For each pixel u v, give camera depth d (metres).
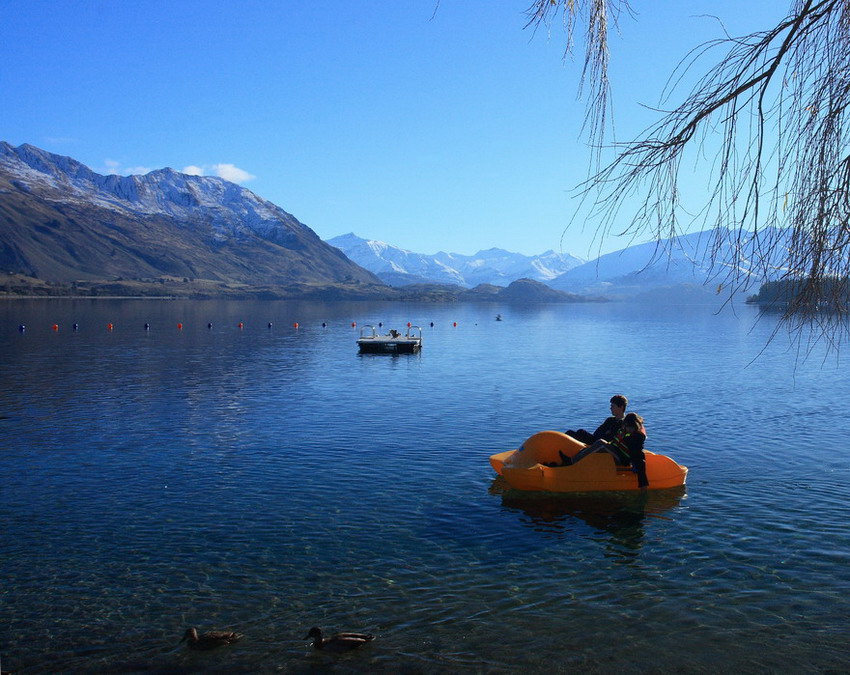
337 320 104.81
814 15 3.04
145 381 29.36
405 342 45.72
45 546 10.12
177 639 7.53
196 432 18.39
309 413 21.48
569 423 20.00
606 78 3.54
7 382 28.75
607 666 6.96
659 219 3.42
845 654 7.14
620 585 8.80
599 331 77.50
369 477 13.91
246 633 7.64
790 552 9.84
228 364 36.91
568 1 3.59
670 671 6.87
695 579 8.98
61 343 50.97
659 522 11.14
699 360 40.12
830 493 12.70
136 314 112.06
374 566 9.41
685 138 3.34
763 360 39.50
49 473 14.16
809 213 3.00
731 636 7.52
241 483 13.45
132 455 15.77
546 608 8.20
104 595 8.55
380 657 7.14
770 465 14.86
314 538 10.45
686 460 15.38
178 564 9.47
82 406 22.66
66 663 7.06
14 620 7.94
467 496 12.59
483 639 7.50
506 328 86.12
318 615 8.05
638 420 12.72
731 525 10.98
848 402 23.56
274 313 136.88
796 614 8.00
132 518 11.37
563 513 11.61
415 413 21.55
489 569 9.31
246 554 9.82
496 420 20.39
